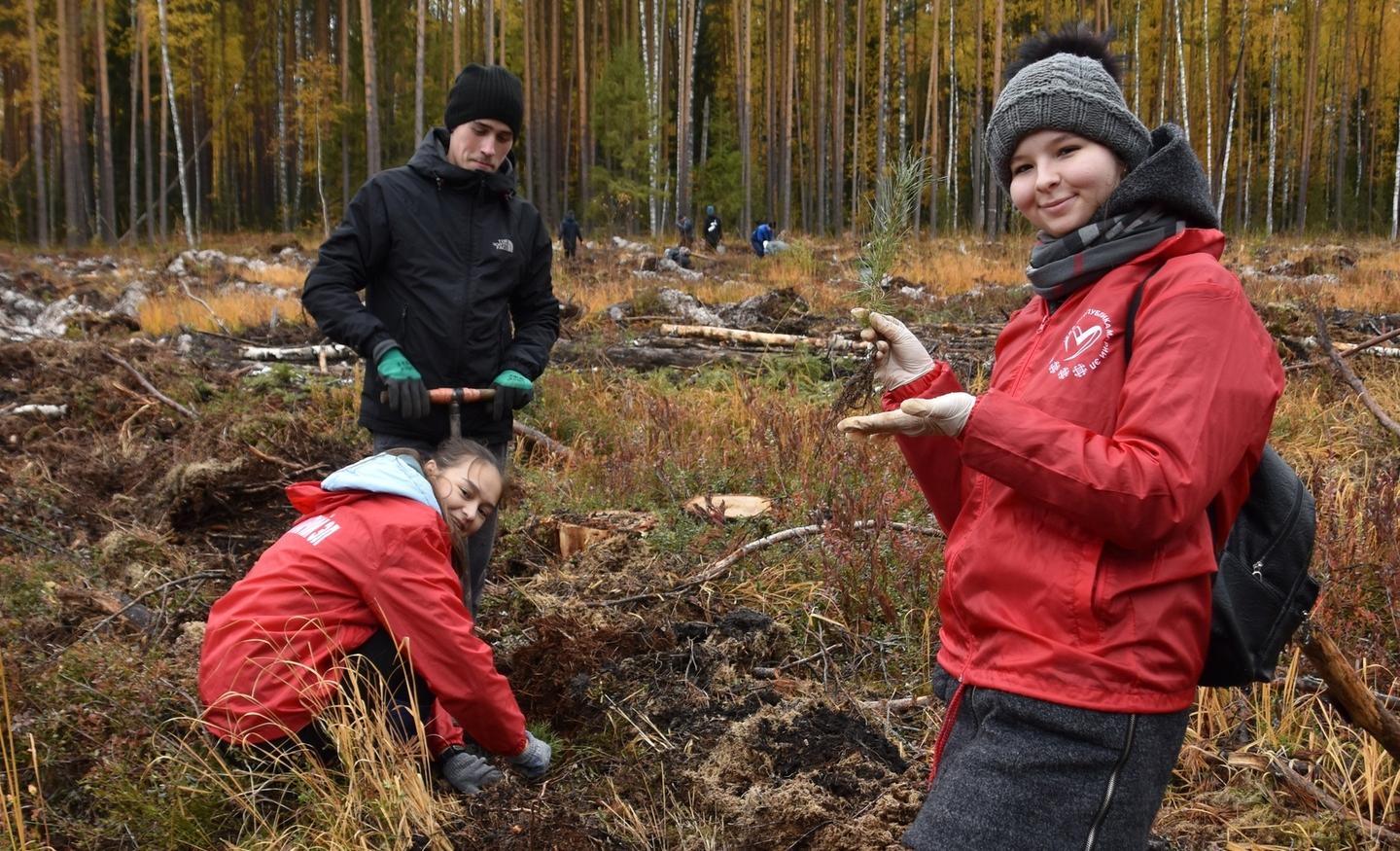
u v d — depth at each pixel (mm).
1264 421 1672
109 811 2807
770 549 4648
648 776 3020
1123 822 1698
